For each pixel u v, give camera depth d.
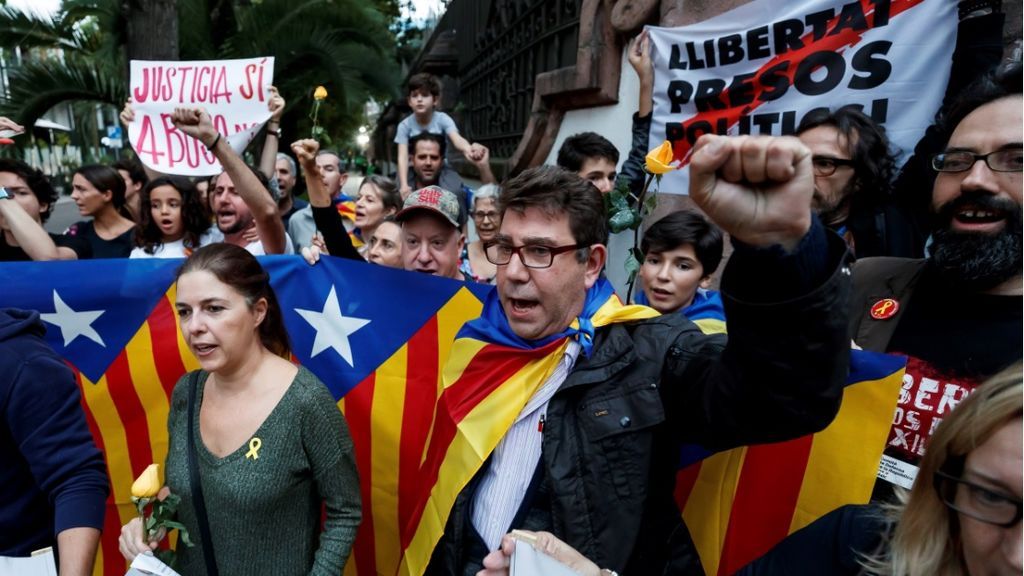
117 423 2.15
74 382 1.45
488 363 1.39
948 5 2.33
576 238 1.26
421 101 5.37
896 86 2.45
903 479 1.39
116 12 8.12
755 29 2.79
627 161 3.25
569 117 4.96
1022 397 0.68
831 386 0.89
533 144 5.35
